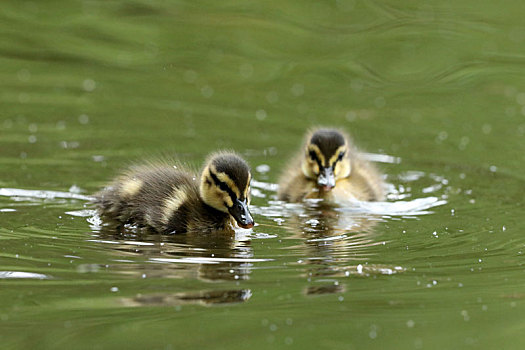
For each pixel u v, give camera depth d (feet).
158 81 73.00
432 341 29.45
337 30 81.97
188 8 86.17
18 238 39.88
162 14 84.79
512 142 62.18
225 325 30.42
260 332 29.91
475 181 54.29
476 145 61.62
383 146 61.46
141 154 57.11
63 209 45.65
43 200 47.11
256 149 60.03
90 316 30.89
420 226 44.47
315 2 88.02
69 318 30.63
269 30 82.12
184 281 34.47
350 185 53.36
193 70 75.56
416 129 64.95
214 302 32.42
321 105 69.46
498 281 35.17
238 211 42.91
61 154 56.18
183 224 42.78
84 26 81.15
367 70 76.23
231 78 74.33
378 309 32.22
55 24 81.46
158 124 63.67
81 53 76.84
